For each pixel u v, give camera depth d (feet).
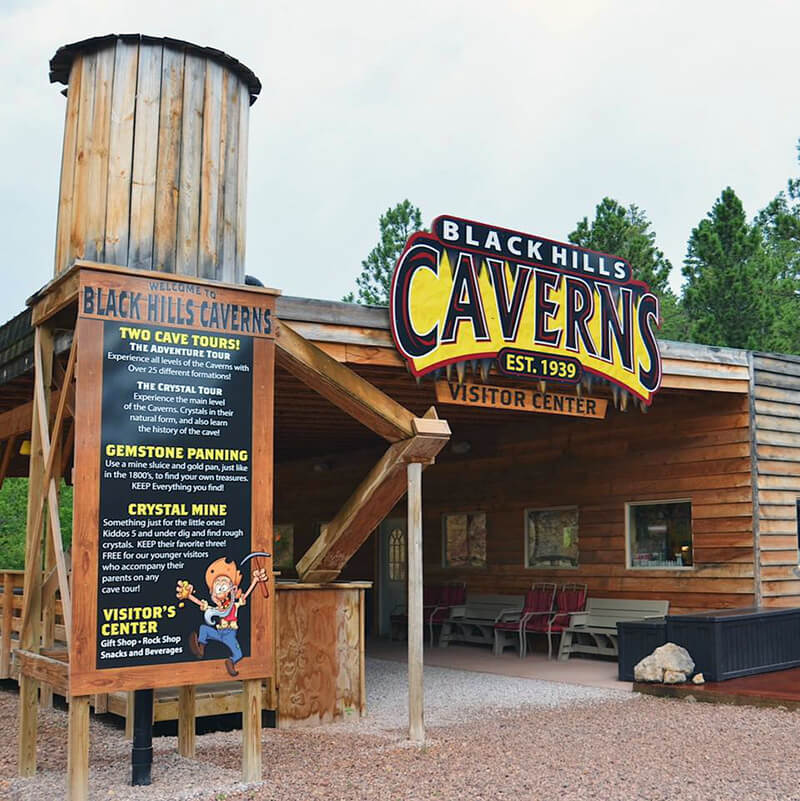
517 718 26.43
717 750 21.81
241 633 18.94
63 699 29.73
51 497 19.48
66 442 28.48
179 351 19.01
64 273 18.74
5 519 85.20
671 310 109.09
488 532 47.44
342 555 25.81
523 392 31.78
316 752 21.89
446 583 49.16
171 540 18.40
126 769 20.29
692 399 39.37
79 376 17.81
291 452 56.24
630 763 20.48
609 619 40.45
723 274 71.10
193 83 20.76
